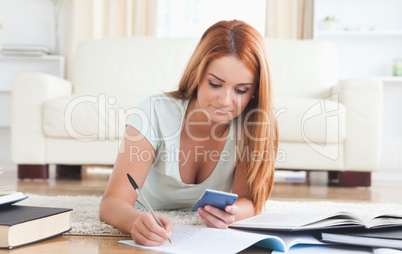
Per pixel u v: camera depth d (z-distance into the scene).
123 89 3.29
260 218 1.10
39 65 4.32
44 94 2.80
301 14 4.10
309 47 3.38
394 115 4.11
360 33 3.97
